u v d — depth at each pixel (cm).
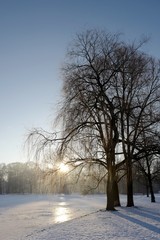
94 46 2553
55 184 2636
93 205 5162
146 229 1603
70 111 2436
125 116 2595
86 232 1548
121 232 1519
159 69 2786
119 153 2734
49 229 1725
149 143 2767
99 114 2512
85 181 2789
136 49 2648
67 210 4103
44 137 2480
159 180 5462
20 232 2170
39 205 5431
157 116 2688
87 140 2472
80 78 2475
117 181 3256
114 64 2544
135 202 4591
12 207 4975
